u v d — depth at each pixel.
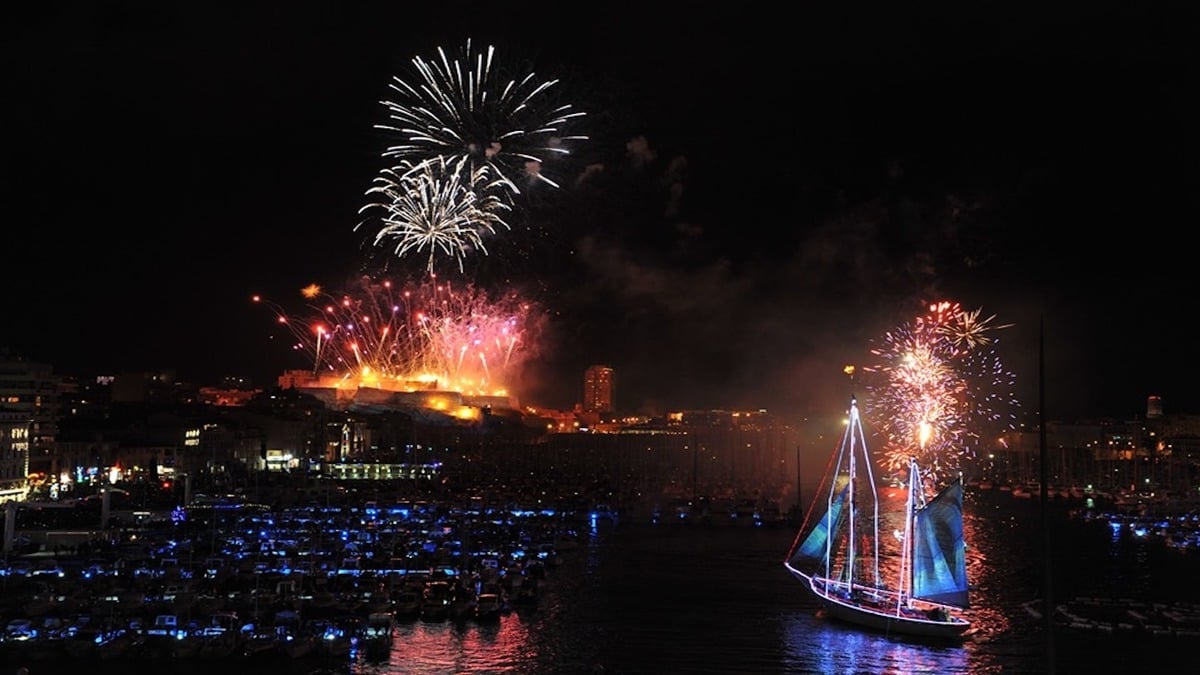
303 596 158.50
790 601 173.25
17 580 164.88
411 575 176.12
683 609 166.88
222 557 185.75
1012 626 156.25
